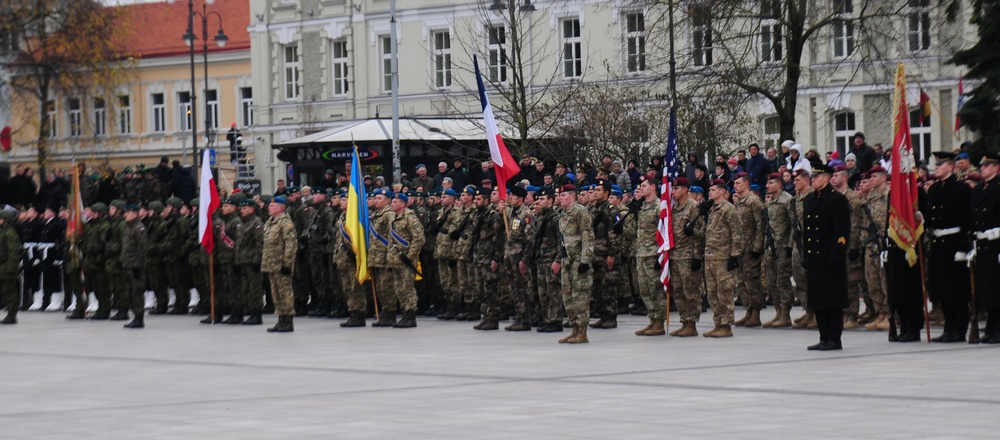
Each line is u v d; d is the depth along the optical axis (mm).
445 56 57969
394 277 24891
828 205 18266
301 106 61938
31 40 57125
